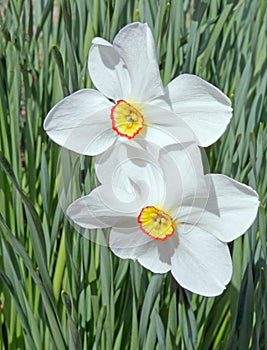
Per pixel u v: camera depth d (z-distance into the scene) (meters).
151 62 0.39
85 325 0.48
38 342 0.48
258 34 0.53
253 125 0.49
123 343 0.49
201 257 0.40
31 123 0.53
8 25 0.55
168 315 0.45
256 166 0.46
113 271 0.47
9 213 0.53
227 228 0.39
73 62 0.45
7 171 0.42
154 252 0.40
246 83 0.49
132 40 0.39
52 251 0.49
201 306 0.48
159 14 0.46
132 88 0.40
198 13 0.48
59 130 0.40
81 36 0.50
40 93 0.53
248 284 0.45
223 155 0.48
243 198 0.39
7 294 0.52
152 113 0.39
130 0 0.50
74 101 0.39
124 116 0.39
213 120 0.39
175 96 0.39
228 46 0.53
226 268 0.40
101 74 0.40
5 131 0.53
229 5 0.48
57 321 0.45
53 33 0.54
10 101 0.53
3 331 0.58
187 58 0.49
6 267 0.49
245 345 0.46
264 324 0.46
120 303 0.49
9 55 0.53
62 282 0.51
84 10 0.50
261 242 0.44
